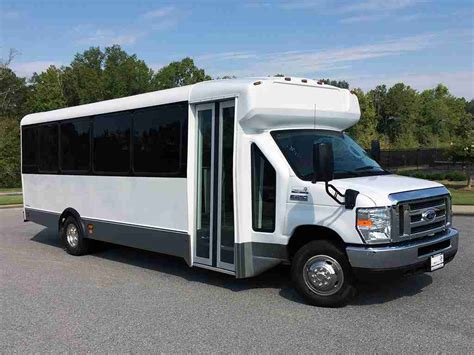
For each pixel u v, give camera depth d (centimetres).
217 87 709
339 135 754
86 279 809
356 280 616
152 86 7450
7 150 3628
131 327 579
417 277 760
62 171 1024
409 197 597
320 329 555
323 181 622
